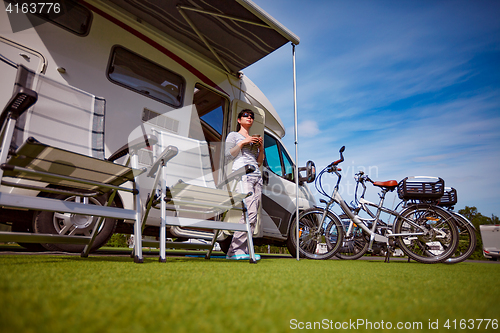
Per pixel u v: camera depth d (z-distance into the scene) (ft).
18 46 7.53
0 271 3.49
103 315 1.88
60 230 8.55
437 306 2.65
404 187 11.96
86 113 6.33
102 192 6.16
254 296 2.70
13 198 4.58
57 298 2.24
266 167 13.58
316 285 3.53
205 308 2.17
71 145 5.90
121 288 2.82
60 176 4.97
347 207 12.71
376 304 2.61
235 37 11.41
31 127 5.36
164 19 10.46
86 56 8.71
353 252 13.23
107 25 9.35
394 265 9.19
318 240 12.79
